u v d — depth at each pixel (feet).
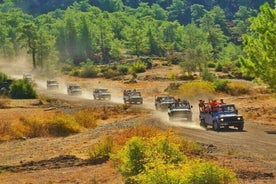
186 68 350.43
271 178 55.11
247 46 135.33
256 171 58.75
